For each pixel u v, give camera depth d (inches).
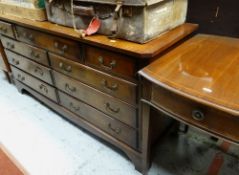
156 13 37.2
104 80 44.6
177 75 31.0
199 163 52.1
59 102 64.1
